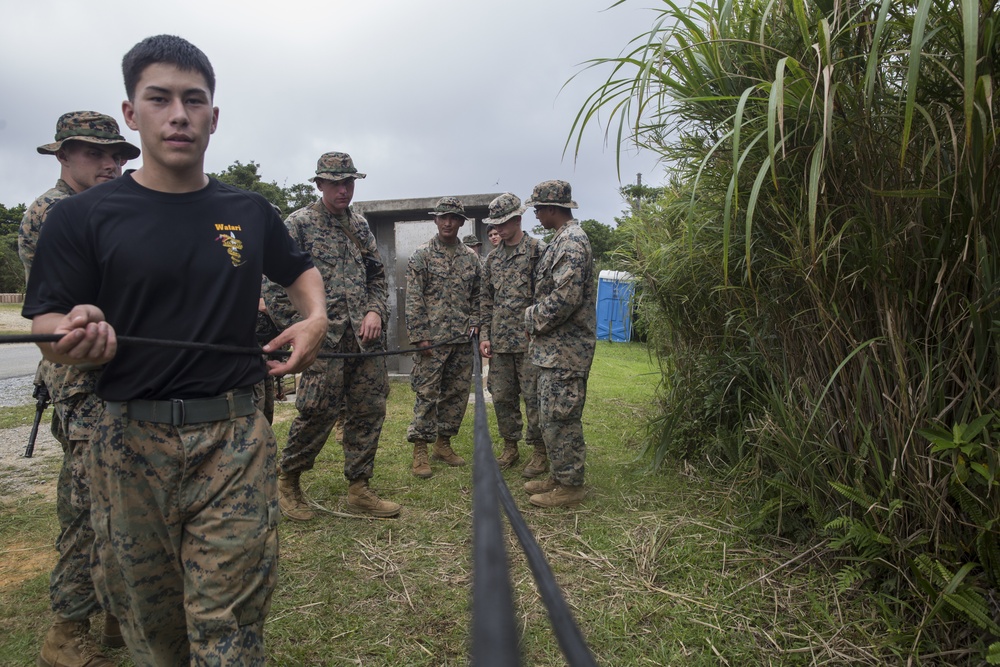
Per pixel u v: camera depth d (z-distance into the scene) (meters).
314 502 3.83
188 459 1.60
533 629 2.46
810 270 2.30
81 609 2.20
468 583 2.83
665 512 3.49
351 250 3.61
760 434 3.10
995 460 1.98
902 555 2.32
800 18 2.14
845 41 2.26
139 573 1.63
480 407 1.21
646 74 2.26
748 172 2.68
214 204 1.73
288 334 1.87
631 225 4.52
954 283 2.17
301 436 3.48
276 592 2.76
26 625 2.51
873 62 1.78
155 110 1.60
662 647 2.30
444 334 4.54
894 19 2.12
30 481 4.22
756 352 3.36
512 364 4.68
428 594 2.74
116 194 1.63
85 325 1.36
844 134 2.29
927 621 2.10
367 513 3.65
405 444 5.27
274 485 1.74
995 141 1.89
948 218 2.10
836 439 2.61
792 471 2.90
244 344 1.75
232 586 1.60
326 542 3.26
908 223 2.21
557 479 3.70
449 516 3.62
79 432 2.10
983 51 1.94
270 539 1.68
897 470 2.29
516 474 4.60
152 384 1.60
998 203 2.01
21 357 13.20
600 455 4.77
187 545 1.62
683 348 4.26
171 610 1.70
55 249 1.56
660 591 2.67
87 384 2.10
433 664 2.28
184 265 1.64
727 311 3.61
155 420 1.60
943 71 2.10
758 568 2.77
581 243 3.56
